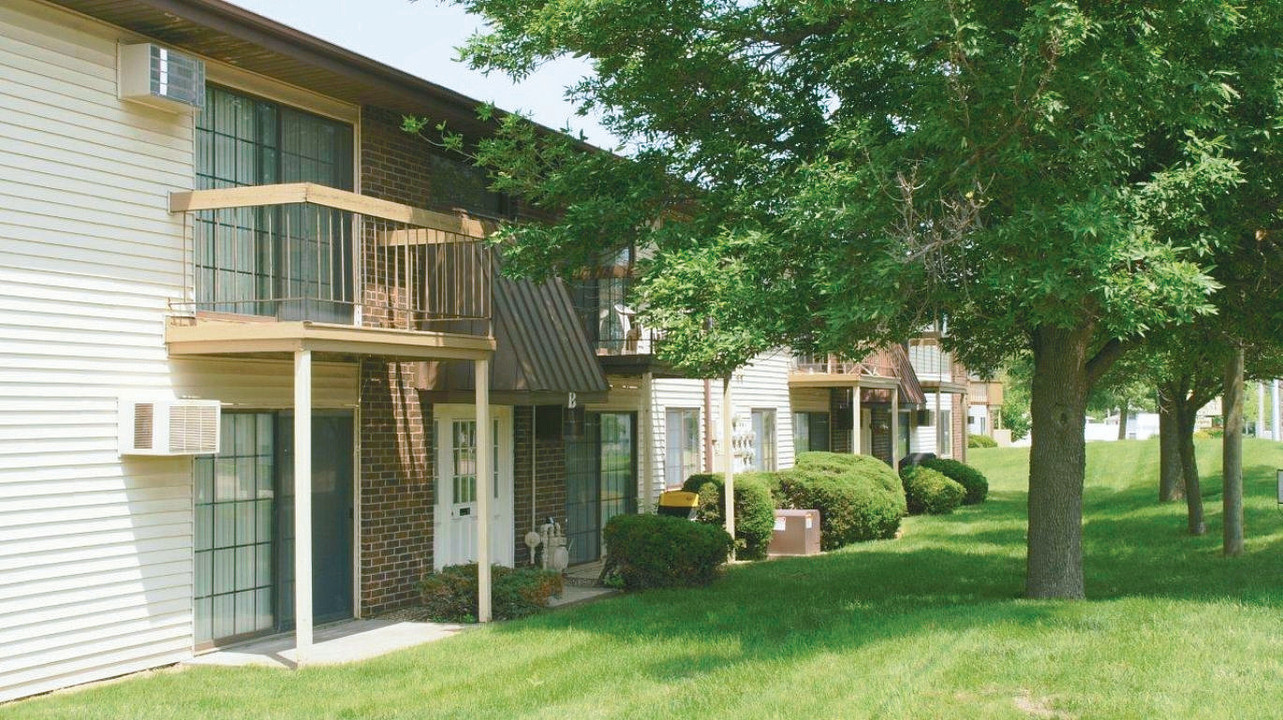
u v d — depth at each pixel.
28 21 9.01
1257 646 9.10
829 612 11.89
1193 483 18.58
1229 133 10.16
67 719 7.95
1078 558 12.25
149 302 9.91
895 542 20.05
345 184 12.23
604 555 17.67
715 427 21.48
